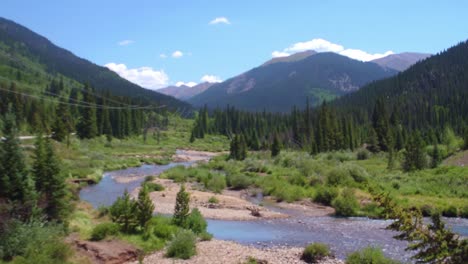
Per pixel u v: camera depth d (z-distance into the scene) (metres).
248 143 133.12
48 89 188.75
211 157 110.19
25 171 22.48
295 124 131.75
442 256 6.24
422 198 39.25
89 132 112.19
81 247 20.78
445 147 79.19
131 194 44.06
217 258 21.42
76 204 30.48
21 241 18.50
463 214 33.97
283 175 58.97
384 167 66.06
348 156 84.00
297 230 29.48
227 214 34.97
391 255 22.20
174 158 100.69
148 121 171.50
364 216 35.06
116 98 158.12
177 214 27.05
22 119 102.12
